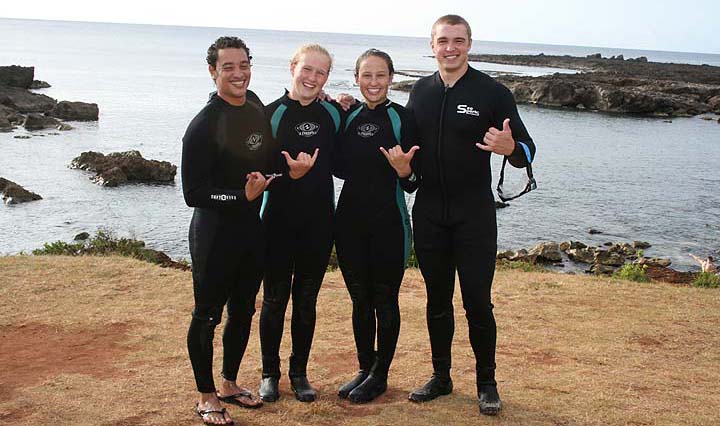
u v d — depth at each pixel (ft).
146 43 594.65
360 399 15.51
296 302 15.60
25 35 653.71
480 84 14.79
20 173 84.23
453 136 14.70
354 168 15.28
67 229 62.34
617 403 15.93
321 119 15.19
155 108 159.22
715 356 20.10
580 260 55.21
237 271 14.43
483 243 14.79
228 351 15.17
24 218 65.21
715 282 33.09
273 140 14.88
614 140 136.56
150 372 17.47
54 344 19.70
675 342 21.26
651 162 112.57
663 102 188.65
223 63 13.51
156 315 22.47
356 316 15.79
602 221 72.28
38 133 115.44
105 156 89.45
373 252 15.31
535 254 55.06
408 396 15.89
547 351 20.08
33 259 28.55
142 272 27.20
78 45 490.90
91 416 14.73
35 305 23.00
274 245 15.14
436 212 15.06
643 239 65.62
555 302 25.38
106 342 19.92
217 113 13.75
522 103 200.95
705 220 74.08
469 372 17.92
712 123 171.01
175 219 67.31
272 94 197.98
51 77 229.04
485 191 14.99
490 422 14.67
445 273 15.39
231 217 14.02
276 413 14.90
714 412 15.62
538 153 117.19
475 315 14.84
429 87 15.23
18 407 15.17
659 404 15.96
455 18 14.74
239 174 14.17
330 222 15.33
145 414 14.85
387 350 15.81
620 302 25.52
